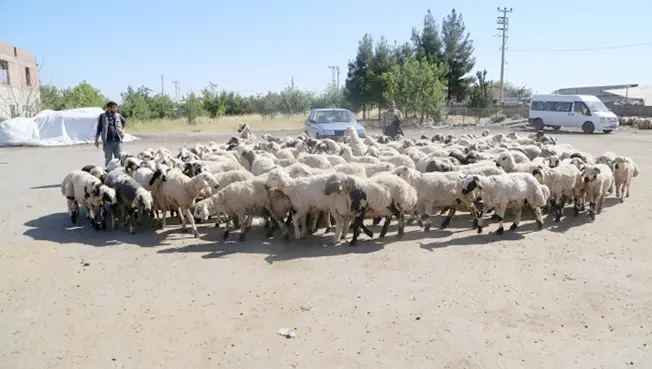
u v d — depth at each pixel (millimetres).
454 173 9516
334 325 5527
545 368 4660
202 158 13195
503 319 5641
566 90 73375
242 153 12914
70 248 8484
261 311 5887
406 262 7574
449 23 59500
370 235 8719
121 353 4961
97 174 10836
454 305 6008
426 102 45562
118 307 6027
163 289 6582
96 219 10250
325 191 8305
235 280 6883
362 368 4684
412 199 8711
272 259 7809
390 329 5426
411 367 4691
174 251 8297
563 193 10172
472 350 4992
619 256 7746
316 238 9070
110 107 13672
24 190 14273
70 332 5406
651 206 11305
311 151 14734
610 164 11914
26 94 43156
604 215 10547
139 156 13773
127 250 8367
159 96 62250
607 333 5309
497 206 9008
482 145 15617
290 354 4930
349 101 64625
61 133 32125
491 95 58438
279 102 67375
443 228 9594
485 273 7059
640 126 39094
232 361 4805
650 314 5734
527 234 9102
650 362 4734
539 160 11875
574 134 34438
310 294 6375
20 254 8094
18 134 30750
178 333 5367
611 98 66000
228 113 67312
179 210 9625
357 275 7031
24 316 5793
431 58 55156
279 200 8844
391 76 47188
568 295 6277
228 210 8805
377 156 13172
